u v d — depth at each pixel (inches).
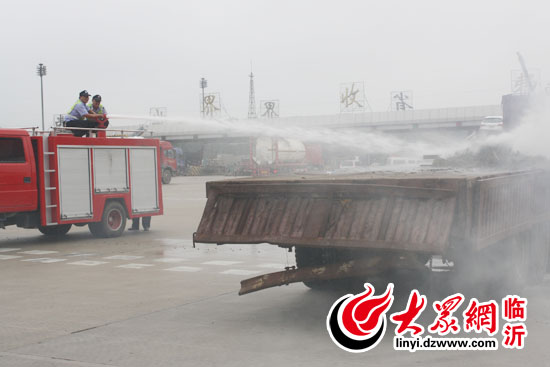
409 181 253.8
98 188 605.0
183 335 264.5
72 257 496.7
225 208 289.7
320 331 268.4
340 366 220.4
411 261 258.1
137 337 262.2
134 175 640.4
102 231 612.7
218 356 234.2
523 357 228.5
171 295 346.9
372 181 262.1
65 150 577.6
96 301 333.7
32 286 378.3
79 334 268.1
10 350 245.4
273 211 279.3
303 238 268.1
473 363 222.1
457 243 249.3
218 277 402.0
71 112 625.3
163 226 730.8
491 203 265.7
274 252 516.4
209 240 286.0
